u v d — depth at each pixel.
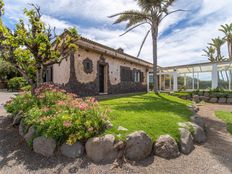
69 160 3.79
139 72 20.12
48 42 6.68
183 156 4.22
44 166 3.62
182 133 4.73
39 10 7.00
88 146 3.88
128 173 3.46
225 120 8.09
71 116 4.34
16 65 6.85
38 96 6.04
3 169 3.53
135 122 5.16
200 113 10.09
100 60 13.59
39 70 7.20
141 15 14.23
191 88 21.86
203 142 5.21
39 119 4.48
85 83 11.95
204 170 3.62
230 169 3.69
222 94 15.33
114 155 3.83
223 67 19.09
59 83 12.05
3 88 22.80
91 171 3.46
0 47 6.59
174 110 7.52
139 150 3.94
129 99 10.69
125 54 17.30
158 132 4.66
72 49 7.73
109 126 4.59
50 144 4.02
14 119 5.75
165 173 3.49
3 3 6.83
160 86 23.72
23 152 4.15
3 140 4.72
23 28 6.63
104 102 9.12
